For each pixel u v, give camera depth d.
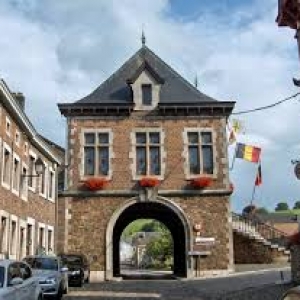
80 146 30.53
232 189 30.14
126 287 24.34
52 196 33.22
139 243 64.38
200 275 29.31
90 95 31.92
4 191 22.36
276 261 32.03
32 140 27.94
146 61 31.42
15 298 10.95
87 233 29.84
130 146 30.55
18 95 29.44
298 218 18.06
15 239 24.41
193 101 30.72
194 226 29.77
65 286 19.89
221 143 30.59
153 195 30.06
